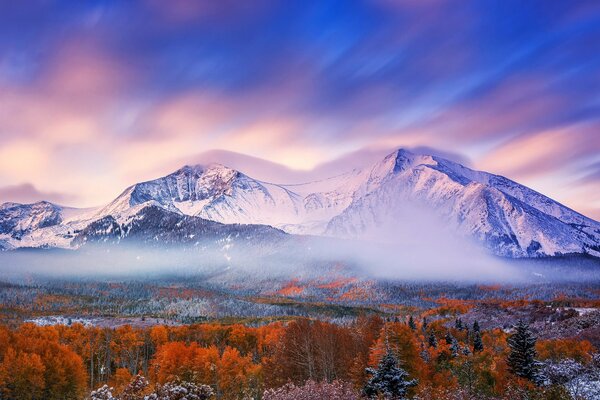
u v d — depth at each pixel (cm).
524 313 16250
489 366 6412
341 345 6069
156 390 2922
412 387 4500
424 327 13525
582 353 6284
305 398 2956
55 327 12038
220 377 7438
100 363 10756
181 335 12475
